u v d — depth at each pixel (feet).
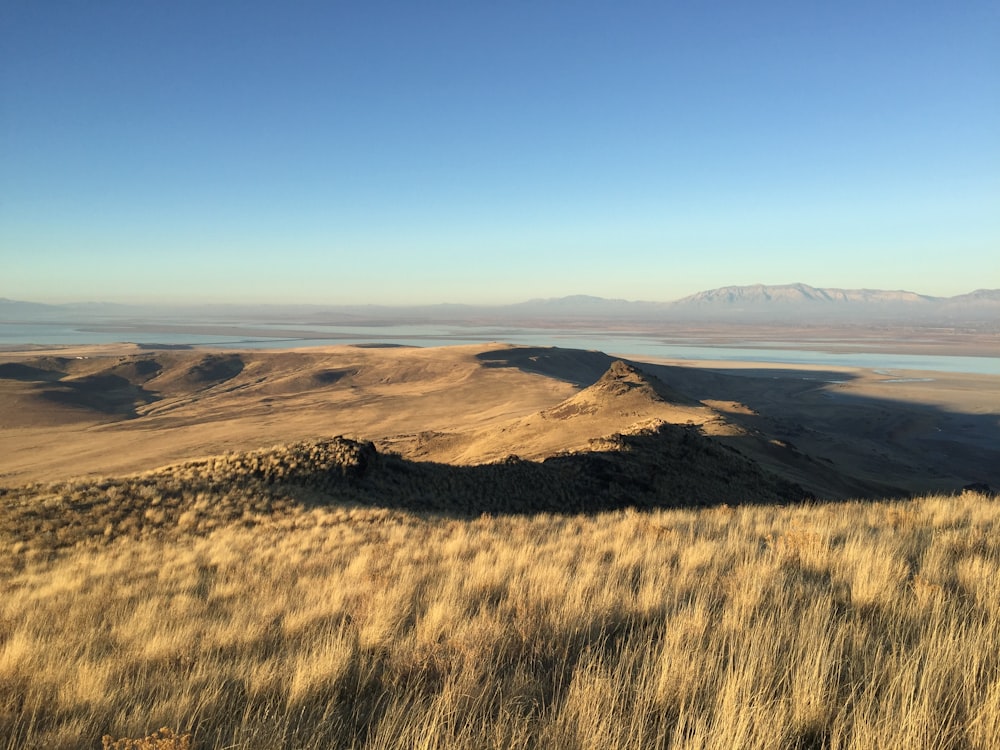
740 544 31.27
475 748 12.17
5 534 57.00
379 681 16.75
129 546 54.24
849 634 16.89
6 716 15.29
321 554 42.39
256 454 89.45
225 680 17.12
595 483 88.12
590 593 23.08
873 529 35.78
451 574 27.86
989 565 22.21
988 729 11.38
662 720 12.87
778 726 11.90
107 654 21.09
